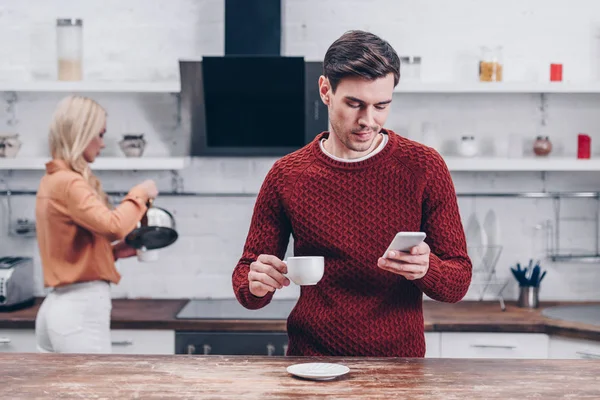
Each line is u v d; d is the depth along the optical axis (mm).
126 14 3656
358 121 1777
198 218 3686
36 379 1583
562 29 3621
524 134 3654
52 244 2807
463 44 3631
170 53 3658
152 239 3088
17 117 3699
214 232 3686
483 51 3449
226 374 1623
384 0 3621
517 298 3656
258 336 3074
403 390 1495
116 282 2945
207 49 3648
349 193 1913
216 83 3283
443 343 3059
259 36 3318
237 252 3688
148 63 3660
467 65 3635
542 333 3023
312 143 2008
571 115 3643
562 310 3320
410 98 3645
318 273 1703
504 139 3496
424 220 1936
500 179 3660
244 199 3676
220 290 3689
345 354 1881
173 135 3686
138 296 3691
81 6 3658
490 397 1451
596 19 3615
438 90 3336
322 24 3621
